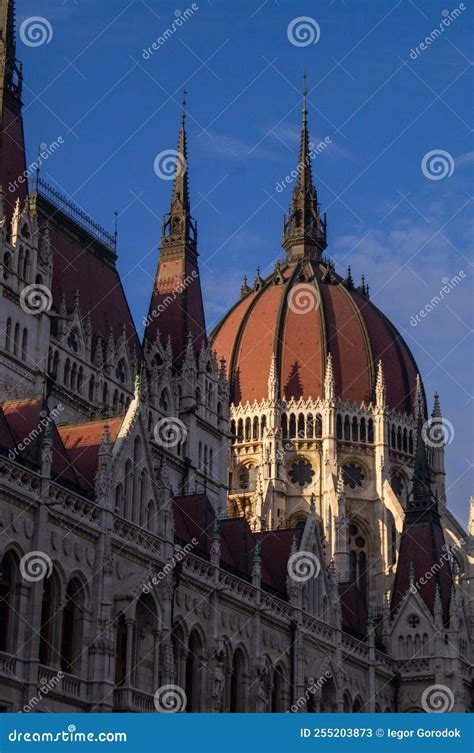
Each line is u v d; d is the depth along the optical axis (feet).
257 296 520.83
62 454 233.96
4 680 198.49
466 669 355.56
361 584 472.03
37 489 212.84
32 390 272.31
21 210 287.69
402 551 371.56
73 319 296.92
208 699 255.70
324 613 313.12
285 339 501.56
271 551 310.65
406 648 349.61
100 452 232.94
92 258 323.98
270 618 284.20
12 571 206.39
